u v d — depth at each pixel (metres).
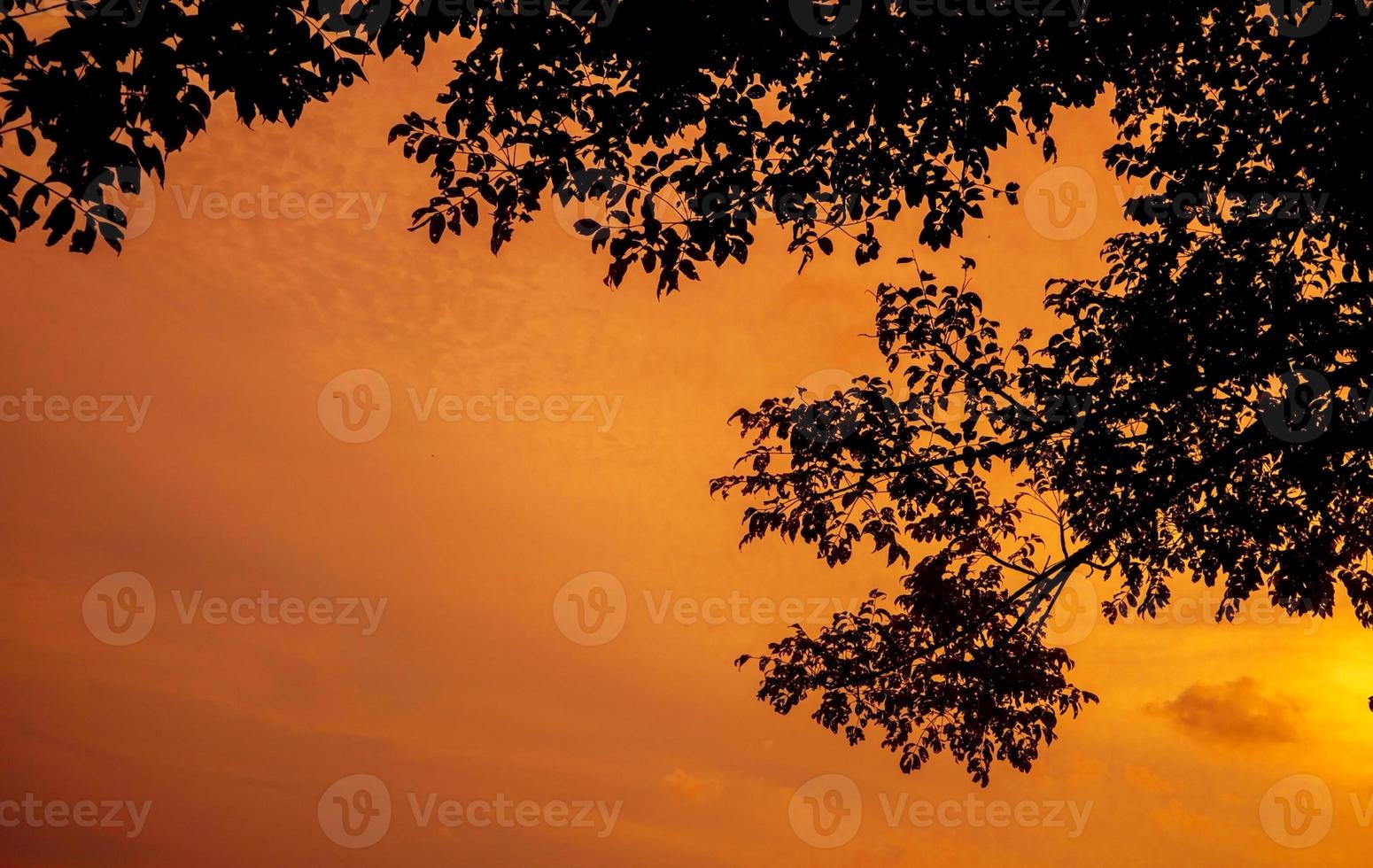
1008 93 6.02
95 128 3.77
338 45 4.37
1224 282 7.37
